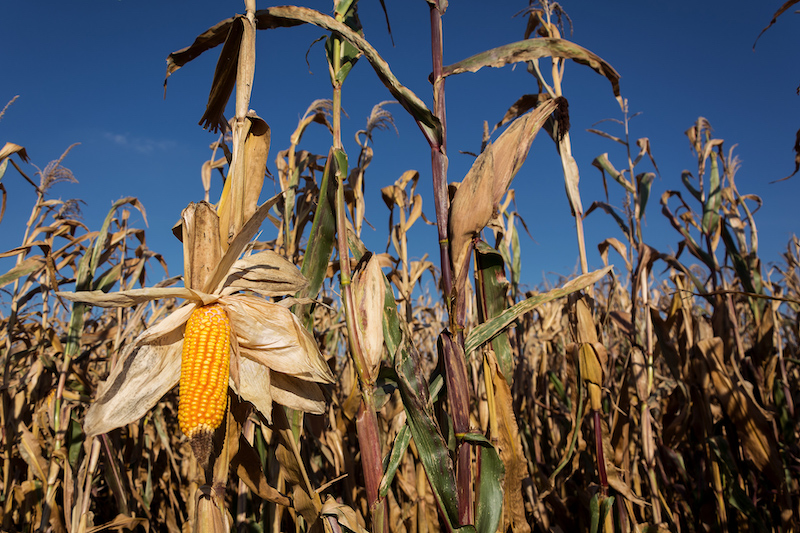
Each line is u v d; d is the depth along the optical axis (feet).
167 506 18.66
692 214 19.70
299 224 14.62
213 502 7.66
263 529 12.55
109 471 13.78
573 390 16.31
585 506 14.26
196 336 7.32
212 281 8.01
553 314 22.85
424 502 14.40
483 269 10.43
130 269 18.86
